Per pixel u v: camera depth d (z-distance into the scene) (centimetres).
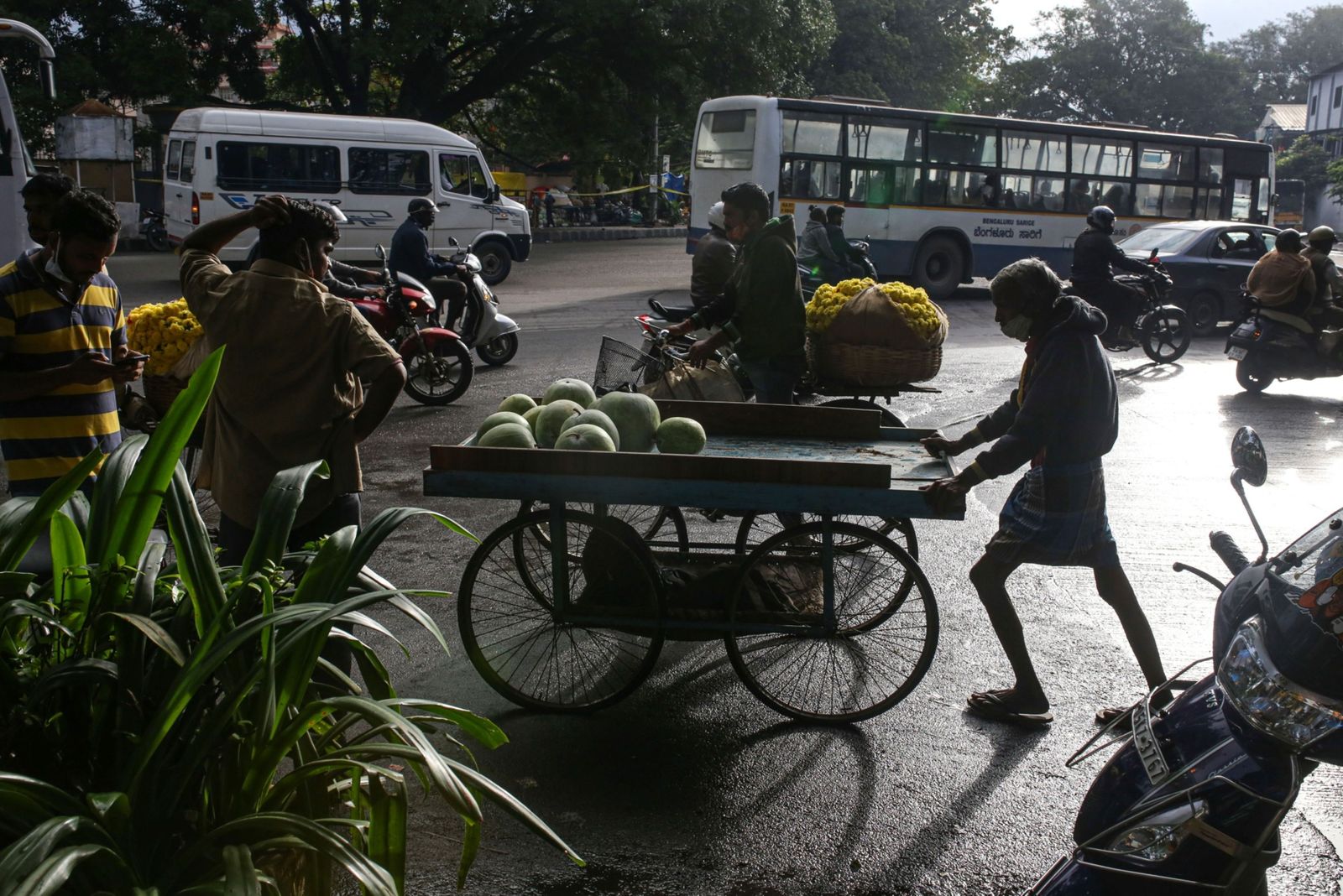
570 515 422
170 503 246
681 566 465
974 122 2017
